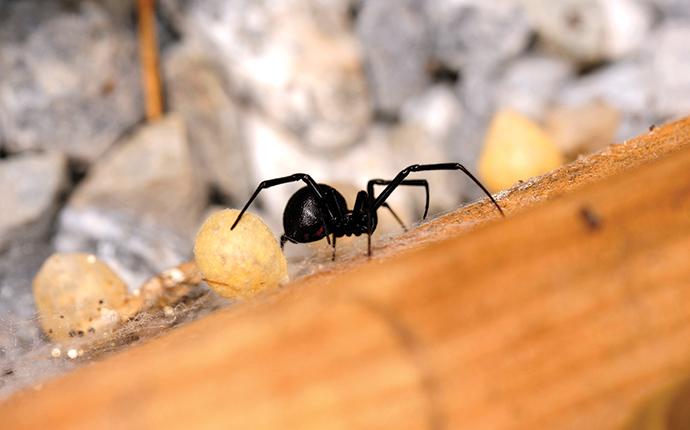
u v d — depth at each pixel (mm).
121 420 140
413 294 145
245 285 243
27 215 394
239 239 243
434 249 148
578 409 150
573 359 150
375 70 459
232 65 439
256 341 141
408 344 144
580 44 438
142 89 425
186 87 437
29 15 405
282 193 448
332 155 457
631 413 151
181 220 415
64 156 407
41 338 271
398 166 457
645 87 419
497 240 149
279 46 439
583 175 245
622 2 448
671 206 156
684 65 419
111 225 400
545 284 150
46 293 264
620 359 152
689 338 154
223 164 440
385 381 143
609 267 153
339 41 456
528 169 298
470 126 437
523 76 430
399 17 454
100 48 411
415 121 459
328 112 446
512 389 147
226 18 433
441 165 285
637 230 155
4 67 401
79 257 267
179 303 264
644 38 443
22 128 402
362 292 144
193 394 140
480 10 434
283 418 141
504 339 147
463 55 445
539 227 151
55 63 404
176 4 440
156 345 171
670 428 152
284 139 452
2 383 242
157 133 415
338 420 141
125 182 406
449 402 145
